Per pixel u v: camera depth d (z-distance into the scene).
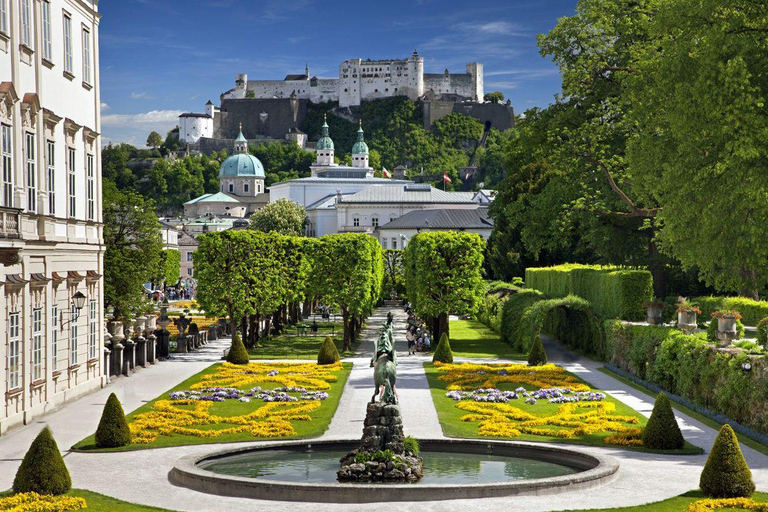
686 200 48.59
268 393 47.62
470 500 25.89
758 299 73.06
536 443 34.16
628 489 27.30
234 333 70.12
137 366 61.56
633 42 73.69
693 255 50.69
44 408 41.62
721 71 44.78
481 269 77.56
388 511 24.56
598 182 76.94
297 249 87.25
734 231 47.03
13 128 38.53
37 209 41.88
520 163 119.75
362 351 77.19
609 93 76.06
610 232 81.56
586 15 76.44
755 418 36.22
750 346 40.53
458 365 60.56
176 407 43.22
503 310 83.12
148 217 70.06
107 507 25.03
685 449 33.22
